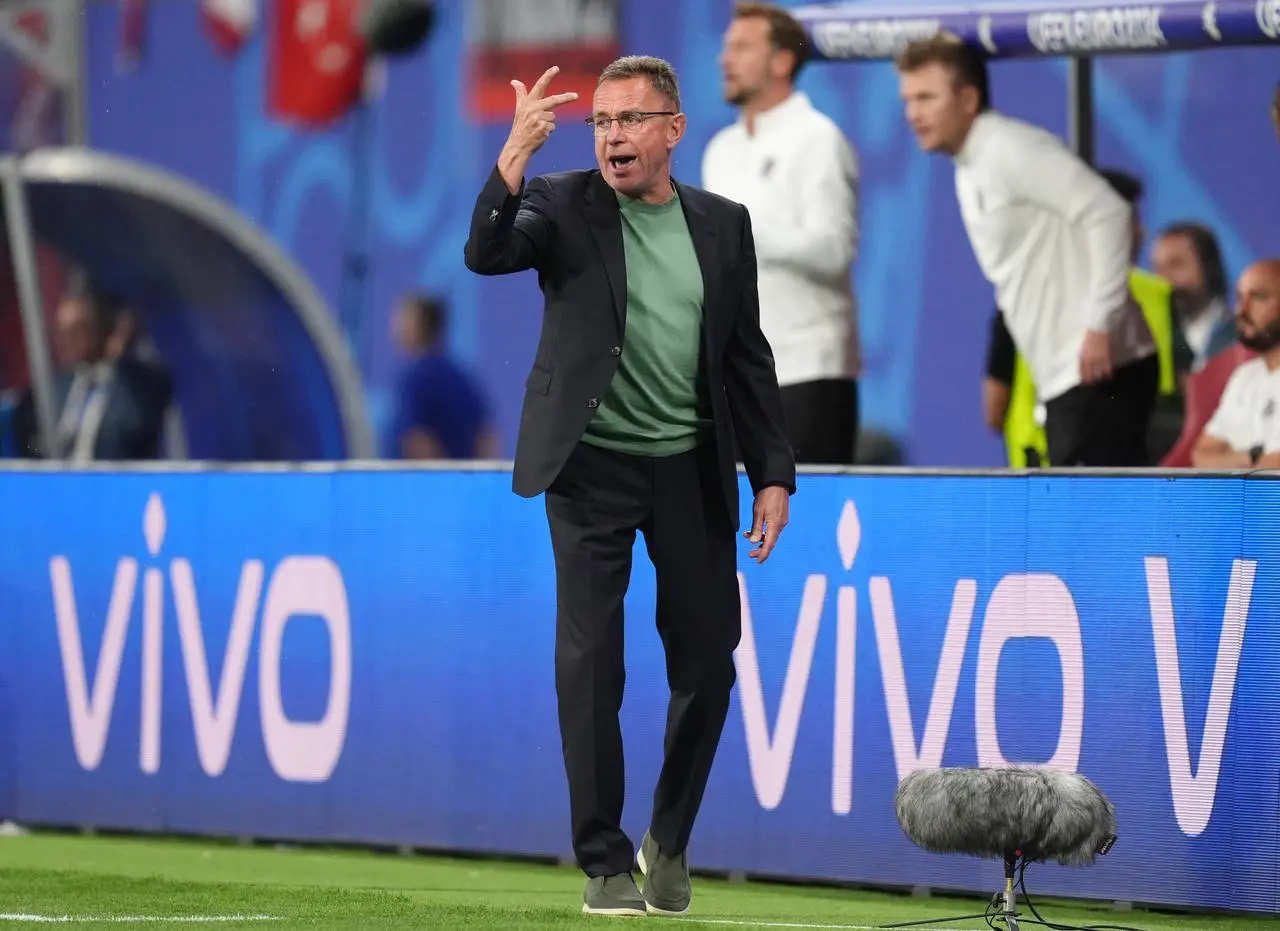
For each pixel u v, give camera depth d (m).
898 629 16.02
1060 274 20.72
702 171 22.39
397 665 18.06
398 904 12.57
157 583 19.14
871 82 21.48
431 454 23.75
